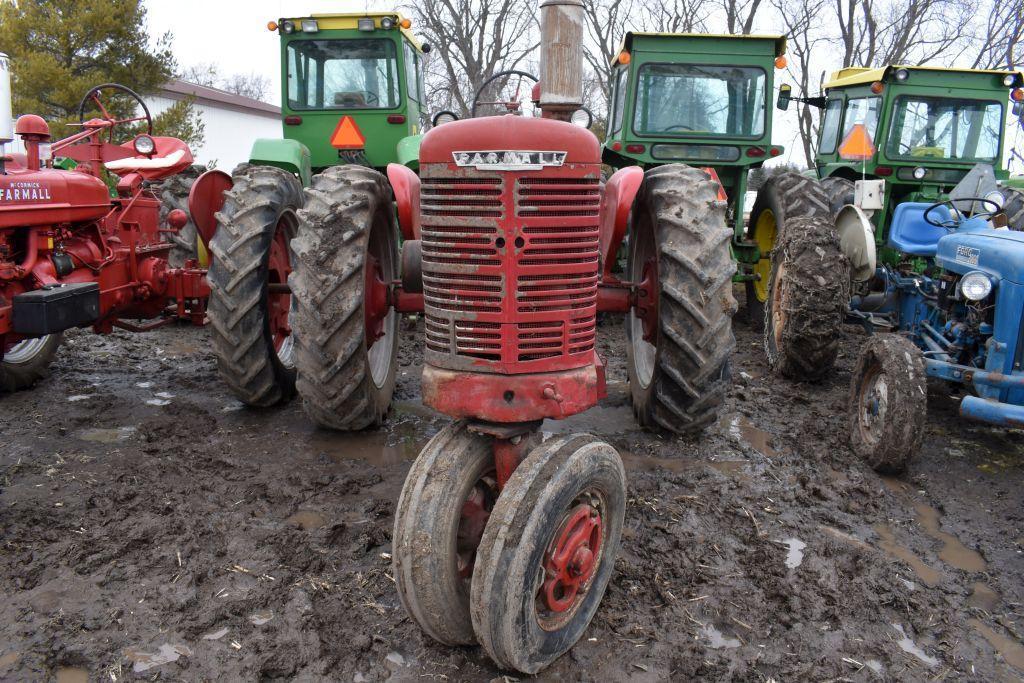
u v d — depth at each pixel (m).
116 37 15.84
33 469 3.79
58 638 2.57
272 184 4.53
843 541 3.37
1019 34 20.78
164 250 5.14
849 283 5.45
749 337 7.32
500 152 2.27
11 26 15.08
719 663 2.55
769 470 4.08
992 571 3.20
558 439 2.44
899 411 3.90
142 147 4.80
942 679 2.53
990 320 4.11
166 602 2.77
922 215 5.38
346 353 3.82
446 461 2.40
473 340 2.41
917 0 23.33
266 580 2.93
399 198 3.25
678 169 4.02
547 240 2.37
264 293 4.41
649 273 4.11
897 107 7.75
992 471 4.19
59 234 4.12
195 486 3.65
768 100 7.55
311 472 3.88
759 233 7.69
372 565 3.05
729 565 3.13
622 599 2.87
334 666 2.49
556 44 2.47
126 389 5.17
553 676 2.47
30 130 4.02
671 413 4.17
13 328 3.44
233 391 4.62
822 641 2.70
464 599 2.44
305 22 7.13
